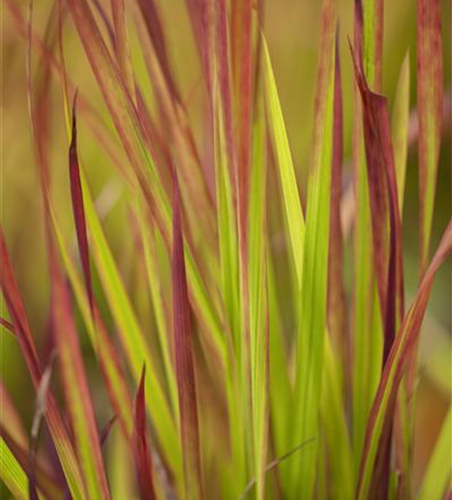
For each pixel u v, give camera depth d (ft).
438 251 2.22
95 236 2.41
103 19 2.37
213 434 2.52
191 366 2.26
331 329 2.48
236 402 2.40
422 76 2.33
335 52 2.31
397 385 2.31
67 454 2.28
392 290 2.35
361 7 2.27
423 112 2.35
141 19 2.44
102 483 2.28
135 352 2.45
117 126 2.25
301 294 2.36
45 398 2.25
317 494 2.47
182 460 2.39
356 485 2.43
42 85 2.34
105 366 2.40
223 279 2.36
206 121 2.61
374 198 2.34
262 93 2.32
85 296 2.46
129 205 2.65
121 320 2.45
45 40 2.32
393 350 2.27
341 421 2.45
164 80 2.44
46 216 2.25
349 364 2.55
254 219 2.30
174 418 2.54
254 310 2.30
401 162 2.45
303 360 2.39
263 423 2.28
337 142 2.43
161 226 2.30
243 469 2.42
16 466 2.30
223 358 2.43
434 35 2.31
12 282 2.24
